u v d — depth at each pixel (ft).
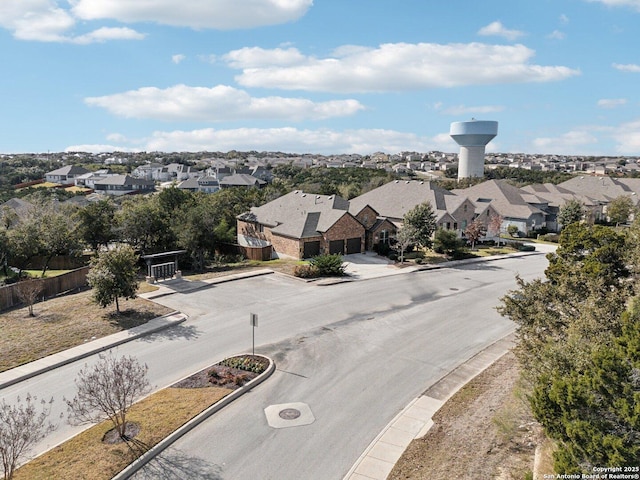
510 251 159.74
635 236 68.39
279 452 43.19
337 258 116.98
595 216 227.40
